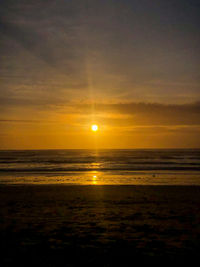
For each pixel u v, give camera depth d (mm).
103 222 8969
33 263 5750
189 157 73000
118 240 7133
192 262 5766
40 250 6449
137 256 6086
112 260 5895
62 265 5664
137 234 7645
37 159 65500
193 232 7836
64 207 11508
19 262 5805
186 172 31906
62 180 24859
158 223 8852
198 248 6527
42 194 15258
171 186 18781
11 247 6645
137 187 18328
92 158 70375
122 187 18281
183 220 9258
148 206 11758
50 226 8469
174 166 40781
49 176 28219
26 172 32625
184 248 6531
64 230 8039
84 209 11094
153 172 32062
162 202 12703
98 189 17359
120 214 10156
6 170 35188
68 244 6836
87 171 33688
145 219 9391
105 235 7562
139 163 48469
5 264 5703
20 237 7383
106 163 49281
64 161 56625
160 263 5734
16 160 60812
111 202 12703
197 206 11734
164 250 6418
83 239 7215
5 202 12727
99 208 11305
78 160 60344
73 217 9656
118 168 37844
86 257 6047
